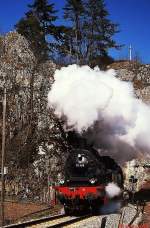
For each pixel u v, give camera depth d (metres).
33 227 19.92
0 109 36.50
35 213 24.91
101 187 23.67
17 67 39.88
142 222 21.98
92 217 23.16
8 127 35.41
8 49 42.81
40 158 33.69
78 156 24.19
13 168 32.81
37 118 35.50
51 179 32.19
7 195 30.41
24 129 35.44
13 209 26.05
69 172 24.17
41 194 30.61
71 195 23.59
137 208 26.52
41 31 58.03
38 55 49.28
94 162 24.09
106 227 19.66
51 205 27.91
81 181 23.80
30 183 31.84
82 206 24.14
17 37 44.88
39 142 34.47
